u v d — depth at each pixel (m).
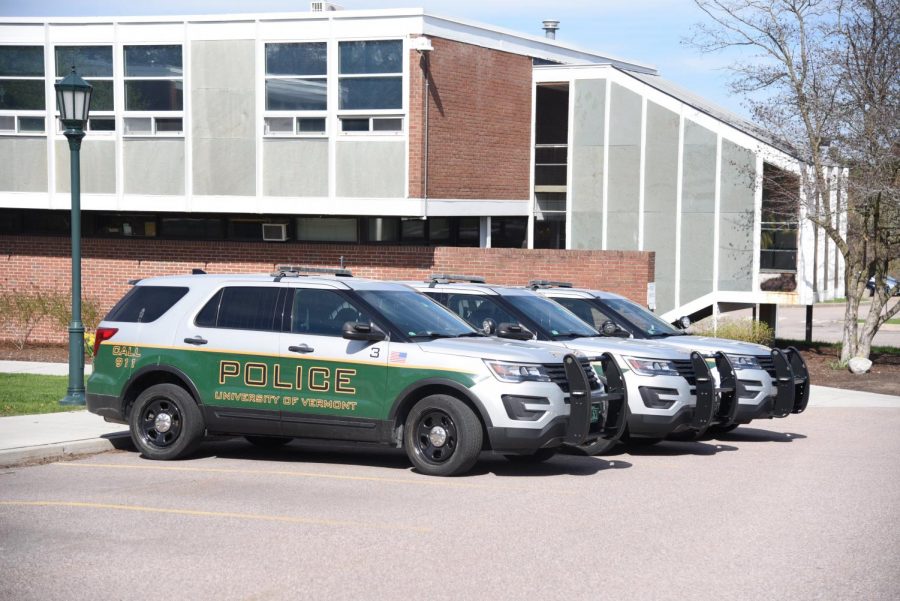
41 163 24.66
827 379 23.09
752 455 13.01
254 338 11.40
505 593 6.56
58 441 12.04
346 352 11.03
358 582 6.78
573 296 15.18
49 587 6.65
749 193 25.72
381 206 23.61
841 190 24.03
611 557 7.49
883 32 22.97
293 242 24.75
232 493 9.75
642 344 13.28
